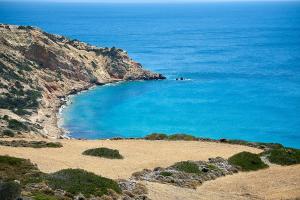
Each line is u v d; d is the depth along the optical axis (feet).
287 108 454.40
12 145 183.32
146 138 223.71
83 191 103.09
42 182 106.11
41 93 477.36
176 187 126.31
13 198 81.35
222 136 374.02
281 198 120.67
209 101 490.08
